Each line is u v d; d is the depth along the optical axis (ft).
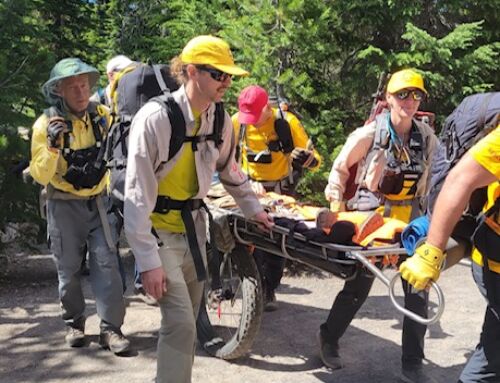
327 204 21.54
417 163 12.34
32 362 13.14
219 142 9.59
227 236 12.15
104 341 13.73
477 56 23.07
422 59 22.26
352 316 12.53
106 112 13.44
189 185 9.52
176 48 26.68
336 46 22.57
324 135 21.95
